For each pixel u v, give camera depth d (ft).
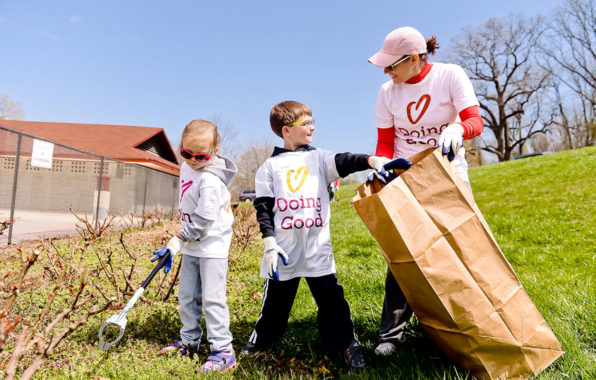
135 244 20.90
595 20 125.59
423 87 7.72
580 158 43.96
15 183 22.27
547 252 15.79
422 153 6.57
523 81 138.41
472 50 142.61
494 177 47.11
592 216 21.12
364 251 18.67
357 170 7.14
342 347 7.09
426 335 7.86
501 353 5.58
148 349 7.48
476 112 7.16
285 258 6.89
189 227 7.30
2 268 12.69
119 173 45.91
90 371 6.35
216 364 6.91
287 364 7.09
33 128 85.15
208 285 7.44
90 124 88.89
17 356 4.24
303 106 7.95
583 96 137.08
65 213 42.06
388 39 7.46
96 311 4.86
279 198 7.32
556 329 7.13
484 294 5.64
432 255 5.62
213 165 7.92
